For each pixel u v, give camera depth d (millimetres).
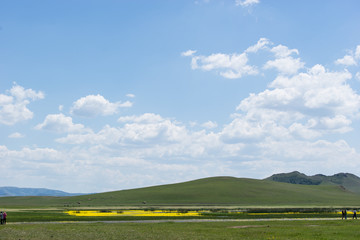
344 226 63906
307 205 194125
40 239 43656
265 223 72688
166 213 116312
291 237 47469
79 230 54750
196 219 87562
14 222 75250
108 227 61656
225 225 67500
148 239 45062
